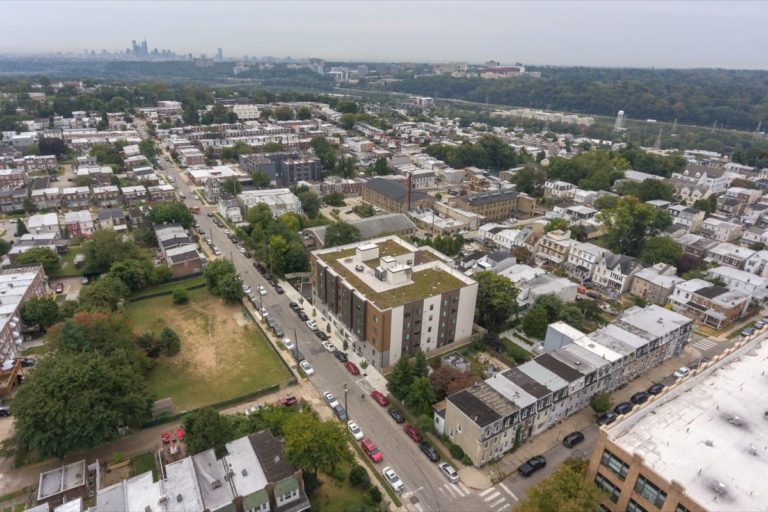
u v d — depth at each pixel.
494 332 120.56
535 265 165.50
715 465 58.81
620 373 99.25
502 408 81.06
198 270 151.38
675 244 159.50
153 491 66.50
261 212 186.88
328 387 100.12
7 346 102.75
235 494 66.44
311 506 71.62
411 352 108.12
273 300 136.88
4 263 149.12
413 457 82.44
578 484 62.31
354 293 106.94
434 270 121.44
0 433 84.94
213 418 75.88
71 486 71.94
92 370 79.94
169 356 109.94
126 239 164.00
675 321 111.38
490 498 74.88
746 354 82.81
